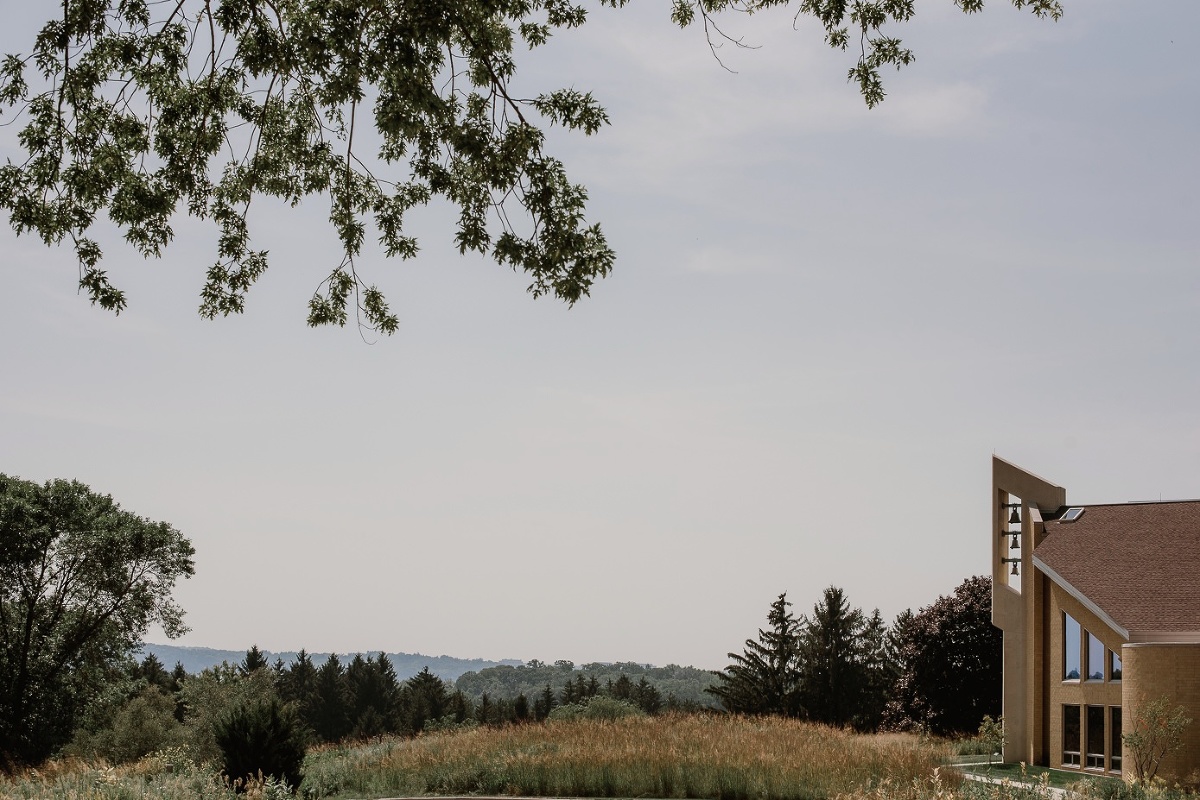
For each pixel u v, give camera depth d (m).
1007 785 22.83
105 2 11.83
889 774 24.08
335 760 30.78
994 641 48.09
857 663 72.12
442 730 39.31
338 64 11.49
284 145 14.09
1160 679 27.19
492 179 11.72
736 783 24.44
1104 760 30.62
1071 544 33.94
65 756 50.66
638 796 24.83
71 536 54.59
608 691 120.56
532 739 31.77
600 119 12.41
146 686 65.88
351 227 14.38
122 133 12.91
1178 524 33.38
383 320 15.01
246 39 12.09
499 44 12.18
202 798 20.75
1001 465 36.62
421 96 11.11
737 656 77.12
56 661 54.78
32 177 12.55
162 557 56.94
